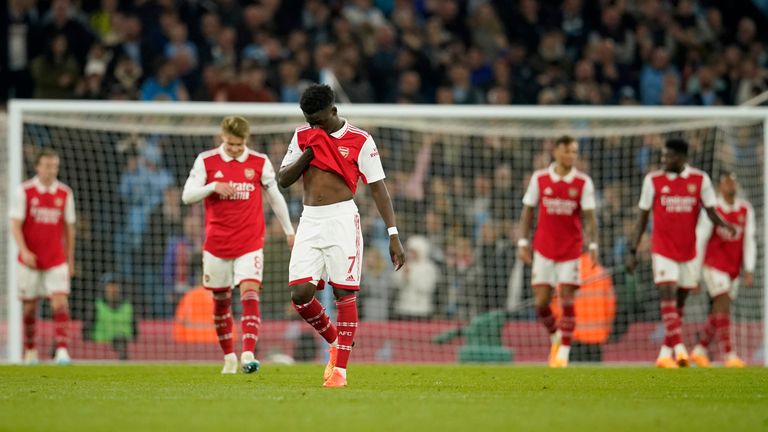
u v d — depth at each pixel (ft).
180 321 164.86
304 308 85.25
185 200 102.94
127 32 210.18
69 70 201.16
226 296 106.22
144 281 176.96
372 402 69.10
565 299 138.00
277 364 136.05
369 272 179.01
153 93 204.13
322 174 83.25
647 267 181.27
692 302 176.55
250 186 104.01
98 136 180.45
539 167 192.13
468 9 238.27
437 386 88.17
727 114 160.66
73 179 177.68
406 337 170.40
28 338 143.54
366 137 83.76
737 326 175.32
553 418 59.52
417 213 189.47
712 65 240.53
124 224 179.11
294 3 226.17
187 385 88.02
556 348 141.69
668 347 134.00
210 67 206.39
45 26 208.33
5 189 177.47
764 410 65.72
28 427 54.80
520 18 236.84
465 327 170.71
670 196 133.28
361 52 218.79
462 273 182.70
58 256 141.69
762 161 175.63
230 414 60.90
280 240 170.91
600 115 160.56
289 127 169.17
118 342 165.37
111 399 72.02
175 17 213.66
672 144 132.87
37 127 177.06
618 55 233.96
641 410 64.80
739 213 148.97
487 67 224.94
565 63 230.48
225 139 103.86
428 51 225.56
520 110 159.94
